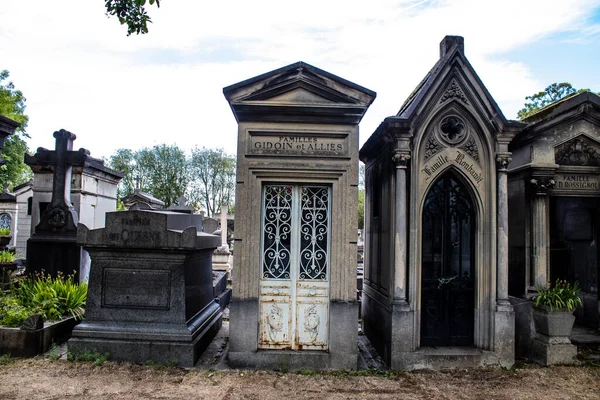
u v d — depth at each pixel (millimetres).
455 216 6766
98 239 6215
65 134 10094
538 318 6578
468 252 6742
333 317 6078
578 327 8016
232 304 6059
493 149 6520
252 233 6152
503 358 6273
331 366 6039
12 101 30156
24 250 19875
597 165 7383
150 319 6199
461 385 5520
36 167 11055
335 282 6125
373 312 7527
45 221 9875
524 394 5270
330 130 6254
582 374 5957
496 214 6488
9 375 5395
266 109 6191
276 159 6219
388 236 6746
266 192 6383
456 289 6660
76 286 7938
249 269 6117
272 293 6242
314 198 6395
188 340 6066
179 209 18047
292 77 6219
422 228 6719
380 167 7430
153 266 6270
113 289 6277
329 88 6203
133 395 4922
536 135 7043
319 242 6355
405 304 6191
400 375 5867
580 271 8164
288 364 6023
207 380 5484
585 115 7113
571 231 8141
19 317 6418
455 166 6523
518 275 7359
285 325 6227
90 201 11914
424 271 6684
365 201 8781
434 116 6480
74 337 6102
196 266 6914
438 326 6613
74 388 5066
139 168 42438
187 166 43656
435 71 6363
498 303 6352
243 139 6227
